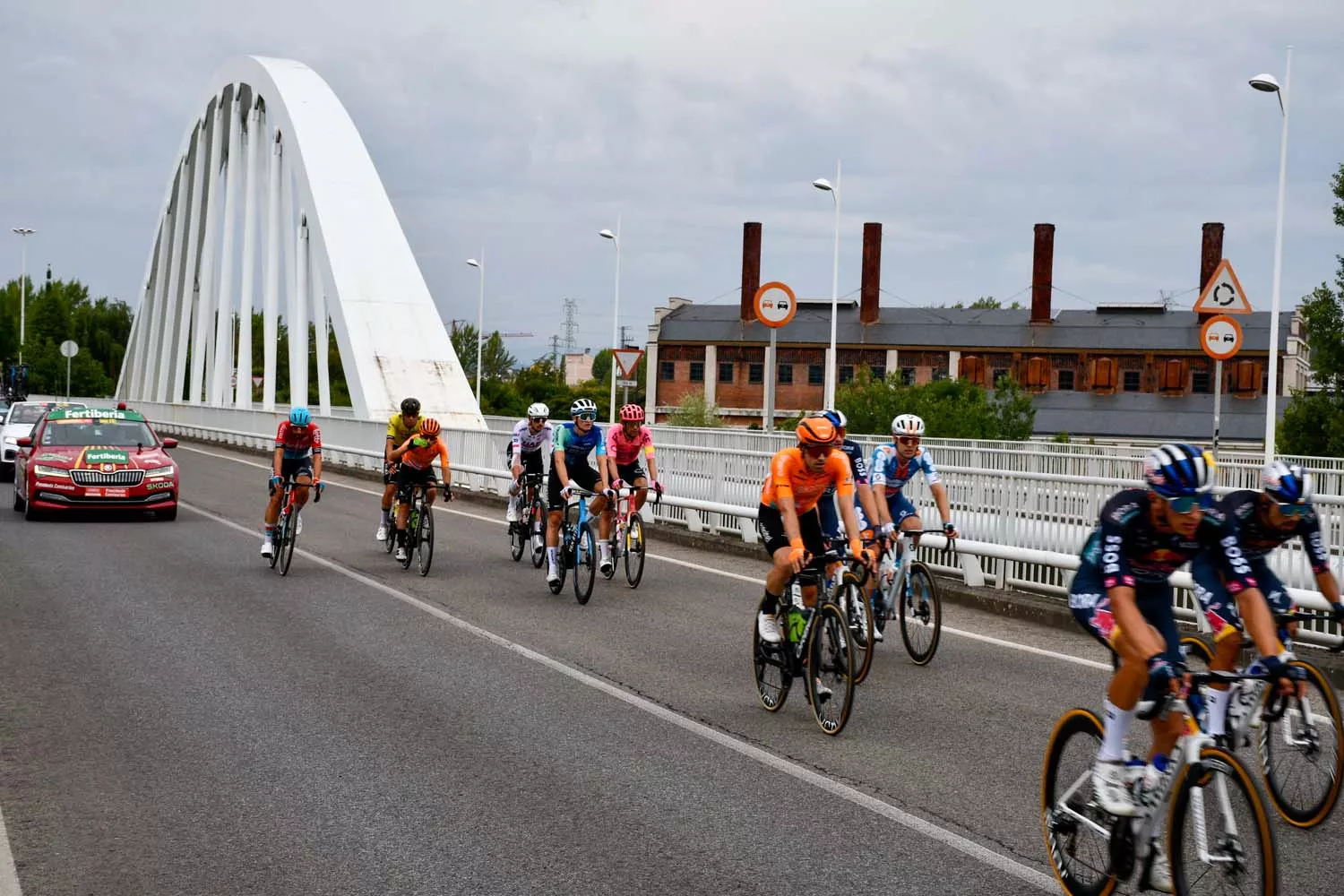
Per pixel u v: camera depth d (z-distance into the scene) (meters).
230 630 10.02
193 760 6.33
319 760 6.35
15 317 102.31
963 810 5.68
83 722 7.07
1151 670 4.24
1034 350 67.88
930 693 8.23
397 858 4.95
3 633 9.72
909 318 74.00
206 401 47.09
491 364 108.69
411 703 7.62
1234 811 4.02
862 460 9.32
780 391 72.75
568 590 12.69
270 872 4.79
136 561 14.18
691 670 8.78
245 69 37.97
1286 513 5.62
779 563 7.28
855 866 4.94
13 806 5.57
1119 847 4.43
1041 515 11.73
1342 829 5.70
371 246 32.16
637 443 12.73
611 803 5.71
